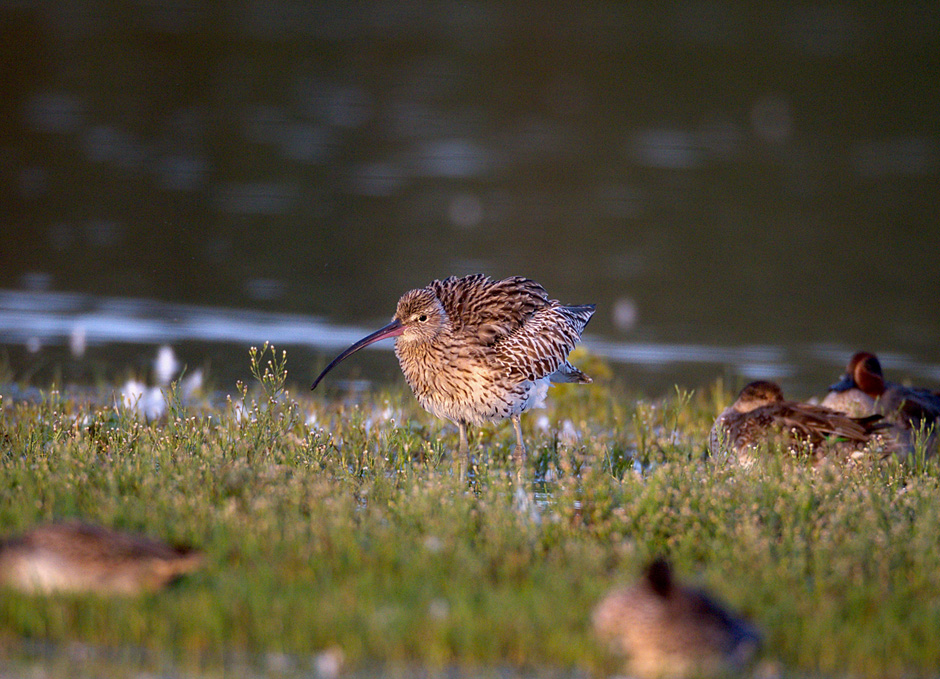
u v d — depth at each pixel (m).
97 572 6.89
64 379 15.60
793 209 32.09
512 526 8.29
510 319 11.70
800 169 36.72
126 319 19.80
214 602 6.71
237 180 32.31
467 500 8.95
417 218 29.50
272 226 27.89
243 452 9.88
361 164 35.03
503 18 61.12
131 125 38.00
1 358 16.67
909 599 7.39
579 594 7.19
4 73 43.81
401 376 16.97
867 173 36.50
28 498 8.35
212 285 22.61
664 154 38.03
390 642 6.44
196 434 10.24
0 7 55.22
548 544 8.37
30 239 25.38
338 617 6.60
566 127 41.22
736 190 34.00
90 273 23.00
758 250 28.00
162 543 7.19
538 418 13.58
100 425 10.93
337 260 25.09
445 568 7.56
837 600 7.28
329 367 11.39
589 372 14.52
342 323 20.36
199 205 29.47
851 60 53.28
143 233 26.45
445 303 11.73
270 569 7.28
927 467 10.81
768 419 10.59
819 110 44.84
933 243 29.06
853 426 10.46
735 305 23.33
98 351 17.52
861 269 26.59
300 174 33.38
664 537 8.60
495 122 41.47
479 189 32.84
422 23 59.19
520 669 6.39
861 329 21.81
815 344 20.67
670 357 19.45
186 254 24.92
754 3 66.19
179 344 18.28
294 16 59.31
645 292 24.09
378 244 26.72
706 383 17.64
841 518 8.54
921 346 20.67
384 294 22.61
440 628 6.49
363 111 42.06
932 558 7.89
